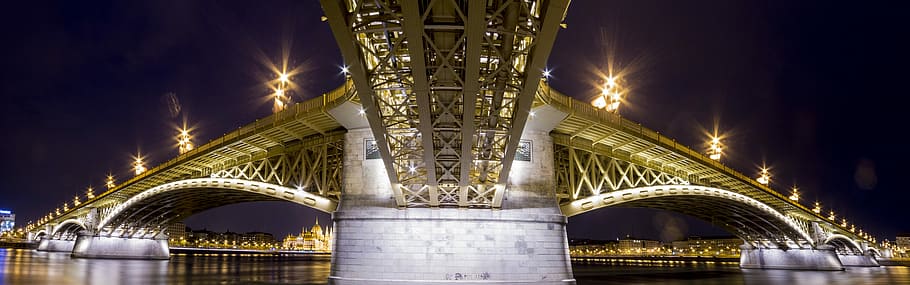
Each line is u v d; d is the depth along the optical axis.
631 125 47.12
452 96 21.81
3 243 155.38
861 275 69.50
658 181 56.34
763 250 87.12
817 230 80.31
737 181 60.84
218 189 57.38
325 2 12.80
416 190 37.53
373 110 20.80
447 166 31.05
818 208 83.31
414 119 25.22
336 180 49.06
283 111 44.50
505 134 26.22
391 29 15.45
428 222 37.06
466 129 21.38
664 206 72.38
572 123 44.41
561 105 39.38
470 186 34.56
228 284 42.50
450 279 36.09
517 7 15.13
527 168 39.62
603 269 86.75
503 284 36.03
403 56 21.39
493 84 21.86
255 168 55.12
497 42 19.25
